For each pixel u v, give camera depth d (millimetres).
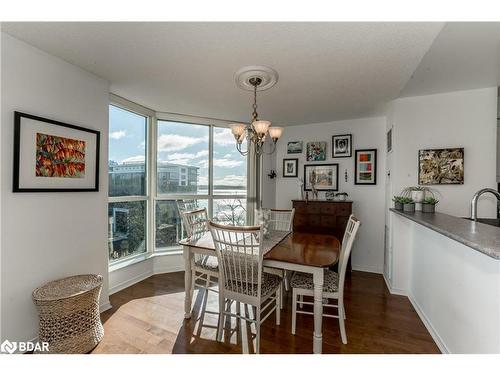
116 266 2814
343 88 2443
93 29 1543
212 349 1784
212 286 2883
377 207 3529
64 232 1979
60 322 1639
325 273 2172
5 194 1612
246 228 1659
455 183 2568
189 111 3314
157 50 1781
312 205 3586
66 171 1978
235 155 3986
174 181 3541
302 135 4059
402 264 2732
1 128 1592
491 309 1263
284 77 2184
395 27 1473
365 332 2014
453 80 2326
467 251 1492
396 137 2775
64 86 1966
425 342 1891
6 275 1621
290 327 2086
